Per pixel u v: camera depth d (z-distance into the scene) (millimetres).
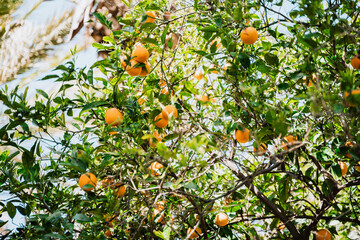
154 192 2256
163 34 2064
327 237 2152
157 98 2186
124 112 2154
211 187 2648
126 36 2059
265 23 2207
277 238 2352
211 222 2520
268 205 2246
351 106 1529
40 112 2078
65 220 1872
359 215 2559
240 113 1990
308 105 1866
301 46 2145
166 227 2076
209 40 2168
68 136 2164
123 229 2389
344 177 2379
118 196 2145
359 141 1529
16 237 2100
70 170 2180
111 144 2018
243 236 2803
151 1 2520
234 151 2309
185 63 2787
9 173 2156
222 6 2176
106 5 3838
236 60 2041
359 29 1817
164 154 1460
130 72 1976
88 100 2320
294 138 1967
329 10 1725
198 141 1432
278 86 1937
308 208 2346
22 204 2279
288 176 2275
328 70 2088
